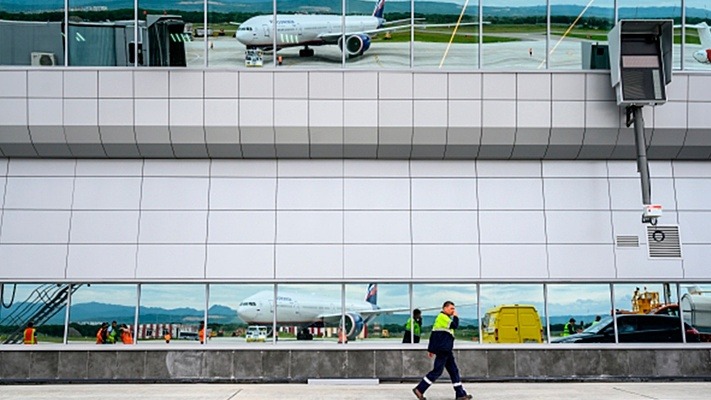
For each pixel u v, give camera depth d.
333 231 19.59
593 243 19.69
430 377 14.62
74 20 19.36
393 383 18.95
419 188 19.86
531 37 19.58
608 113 19.38
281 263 19.41
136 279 19.23
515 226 19.72
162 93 19.20
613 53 19.05
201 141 19.39
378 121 19.25
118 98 19.17
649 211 18.77
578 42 19.59
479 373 19.25
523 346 19.34
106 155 19.70
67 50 19.30
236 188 19.75
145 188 19.69
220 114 19.19
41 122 19.06
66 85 19.17
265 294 19.44
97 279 19.19
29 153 19.59
